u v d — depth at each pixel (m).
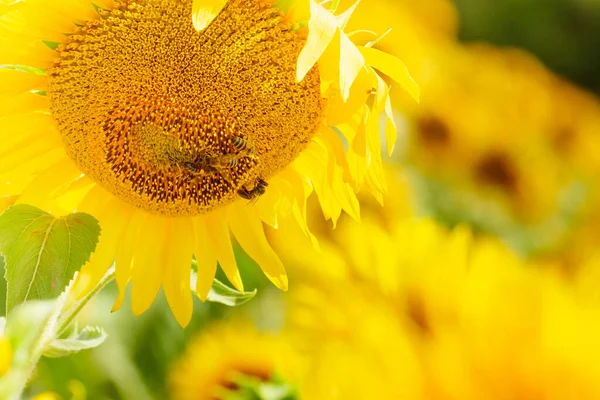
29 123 0.79
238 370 0.95
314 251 0.89
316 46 0.73
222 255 0.83
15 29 0.77
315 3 0.74
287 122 0.79
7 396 0.76
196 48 0.78
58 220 0.73
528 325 0.79
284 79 0.79
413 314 0.81
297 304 0.88
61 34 0.77
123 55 0.78
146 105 0.78
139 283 0.82
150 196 0.81
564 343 0.78
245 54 0.78
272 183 0.83
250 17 0.78
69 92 0.78
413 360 0.77
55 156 0.80
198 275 0.83
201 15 0.73
